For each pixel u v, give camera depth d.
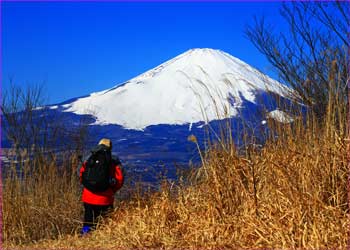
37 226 9.58
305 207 6.75
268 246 6.56
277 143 8.01
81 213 10.58
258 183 7.65
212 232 7.08
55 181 10.67
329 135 7.56
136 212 8.32
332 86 7.77
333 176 7.07
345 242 6.38
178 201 8.24
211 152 8.03
